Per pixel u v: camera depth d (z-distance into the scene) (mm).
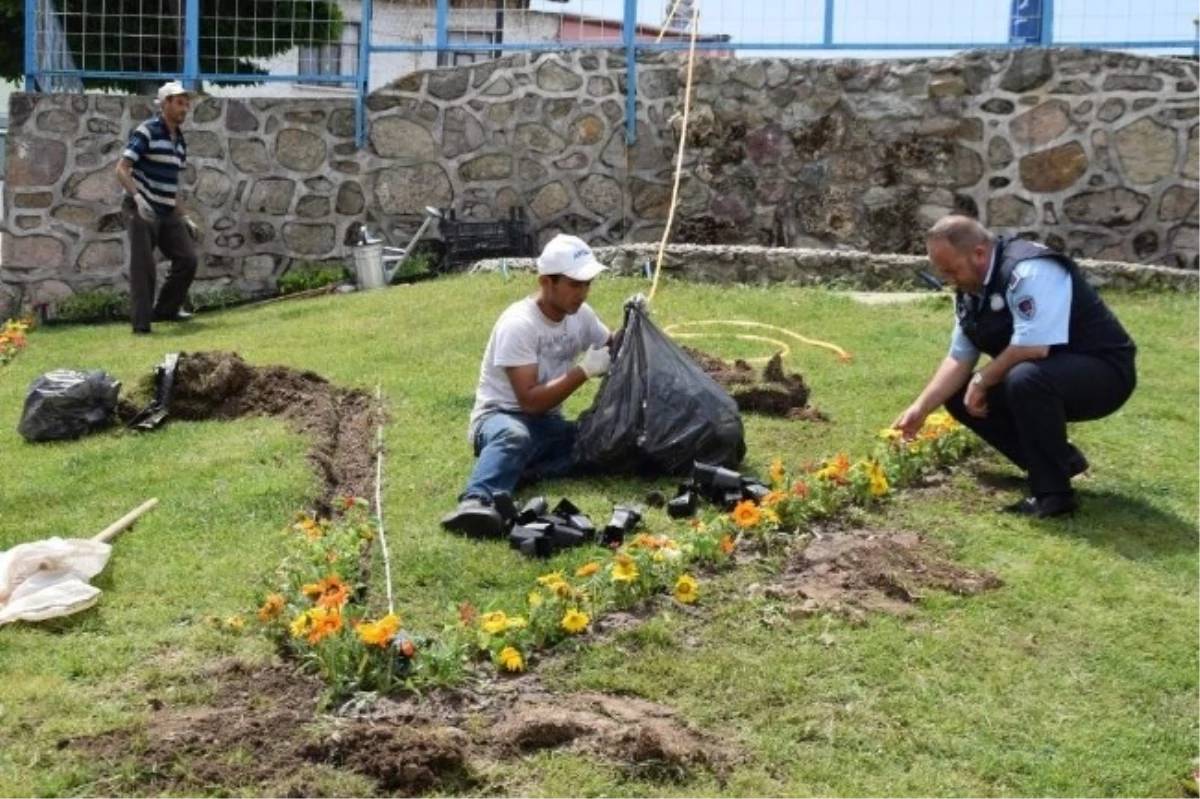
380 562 5555
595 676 4598
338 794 3877
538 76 12984
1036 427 6094
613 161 12945
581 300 6492
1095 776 4137
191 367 8047
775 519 5715
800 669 4684
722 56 12656
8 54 23141
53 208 13055
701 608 5113
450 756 3994
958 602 5246
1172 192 11828
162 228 11648
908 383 8164
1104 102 11891
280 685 4516
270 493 6340
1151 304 10430
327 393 8055
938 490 6527
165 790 3908
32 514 6359
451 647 4566
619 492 6457
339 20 16281
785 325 9656
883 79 12328
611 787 3963
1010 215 12141
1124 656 4867
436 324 10172
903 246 12375
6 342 10891
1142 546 5852
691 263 11352
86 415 7750
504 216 13125
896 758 4207
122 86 16406
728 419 6578
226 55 15133
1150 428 7406
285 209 13203
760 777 4047
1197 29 11805
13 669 4668
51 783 3916
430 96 13078
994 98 12094
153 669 4648
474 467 6387
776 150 12609
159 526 6055
